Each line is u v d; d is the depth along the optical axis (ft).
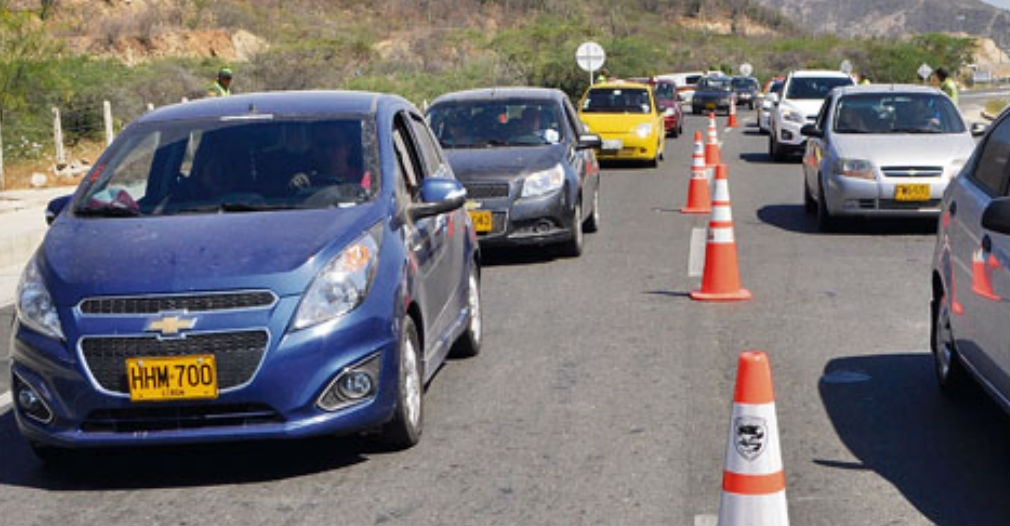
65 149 140.26
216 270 32.83
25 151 134.82
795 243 75.92
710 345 48.80
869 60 542.98
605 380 43.73
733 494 24.23
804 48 599.98
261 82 243.81
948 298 38.86
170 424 32.63
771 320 53.36
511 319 55.11
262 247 33.76
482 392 42.47
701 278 63.87
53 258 34.50
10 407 43.34
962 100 409.08
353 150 39.01
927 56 545.85
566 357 47.39
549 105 75.87
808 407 39.81
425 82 238.48
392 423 35.09
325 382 32.60
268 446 36.91
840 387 42.14
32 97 146.41
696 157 91.91
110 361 32.27
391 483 33.32
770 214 90.33
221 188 37.93
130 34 350.43
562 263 70.03
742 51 581.12
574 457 35.09
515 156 70.64
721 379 43.47
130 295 32.50
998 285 32.50
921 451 35.04
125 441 32.50
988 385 34.09
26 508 32.48
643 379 43.73
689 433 37.11
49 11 350.43
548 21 590.55
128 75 189.26
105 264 33.47
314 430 32.60
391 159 39.24
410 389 36.04
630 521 30.01
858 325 52.08
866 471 33.45
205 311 32.30
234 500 32.48
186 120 40.83
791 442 36.17
